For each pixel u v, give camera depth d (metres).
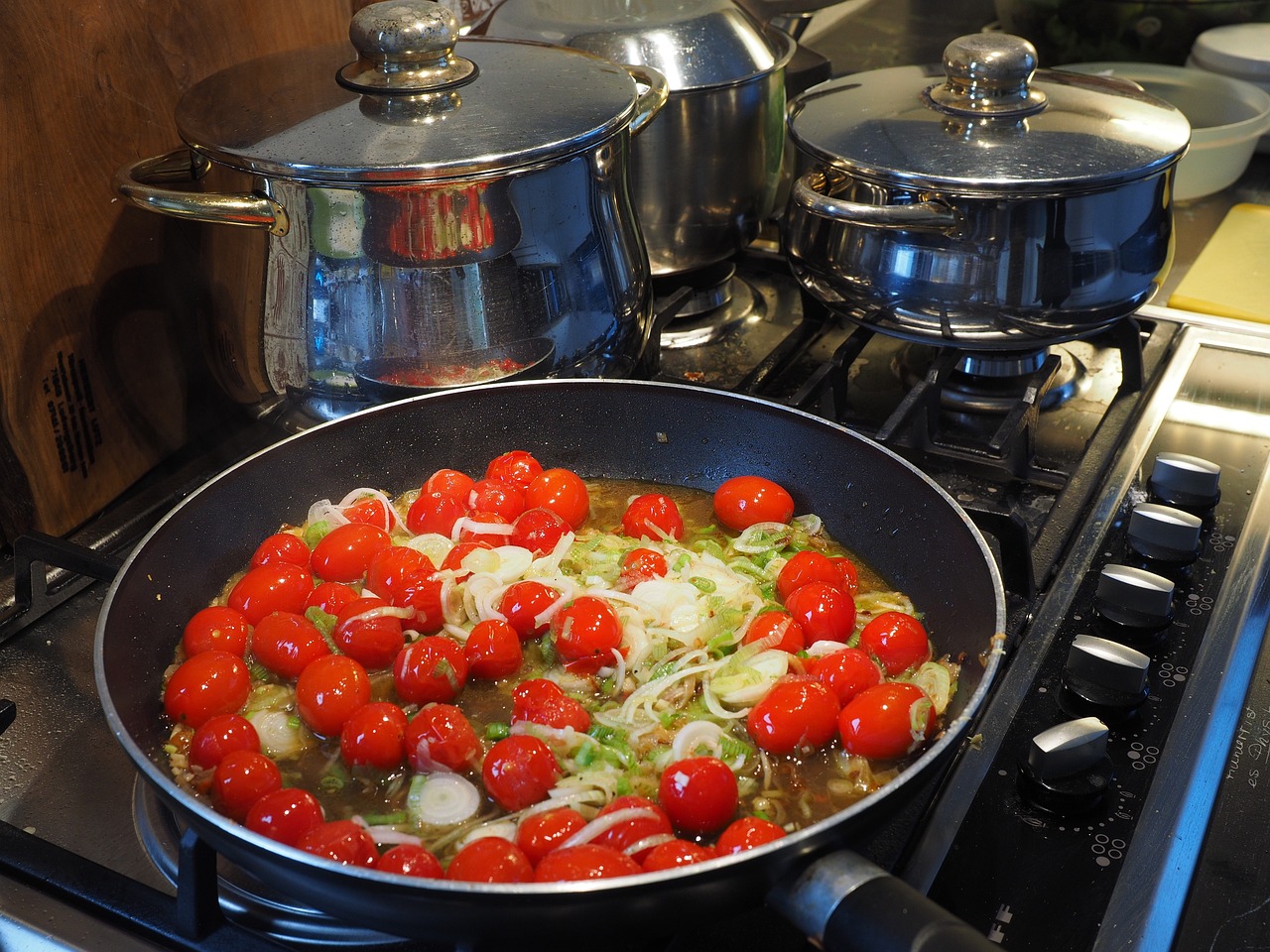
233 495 0.75
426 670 0.64
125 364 0.90
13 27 0.76
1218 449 0.85
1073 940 0.52
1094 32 1.46
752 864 0.45
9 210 0.78
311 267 0.74
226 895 0.56
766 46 1.01
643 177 0.98
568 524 0.78
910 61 1.55
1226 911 0.53
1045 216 0.80
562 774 0.60
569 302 0.79
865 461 0.76
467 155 0.70
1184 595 0.71
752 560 0.77
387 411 0.79
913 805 0.59
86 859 0.57
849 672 0.63
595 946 0.52
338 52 0.87
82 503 0.88
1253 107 1.31
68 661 0.73
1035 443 0.89
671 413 0.83
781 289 1.14
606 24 0.97
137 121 0.86
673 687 0.66
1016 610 0.69
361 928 0.55
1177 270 1.16
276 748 0.63
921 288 0.84
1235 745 0.61
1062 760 0.57
